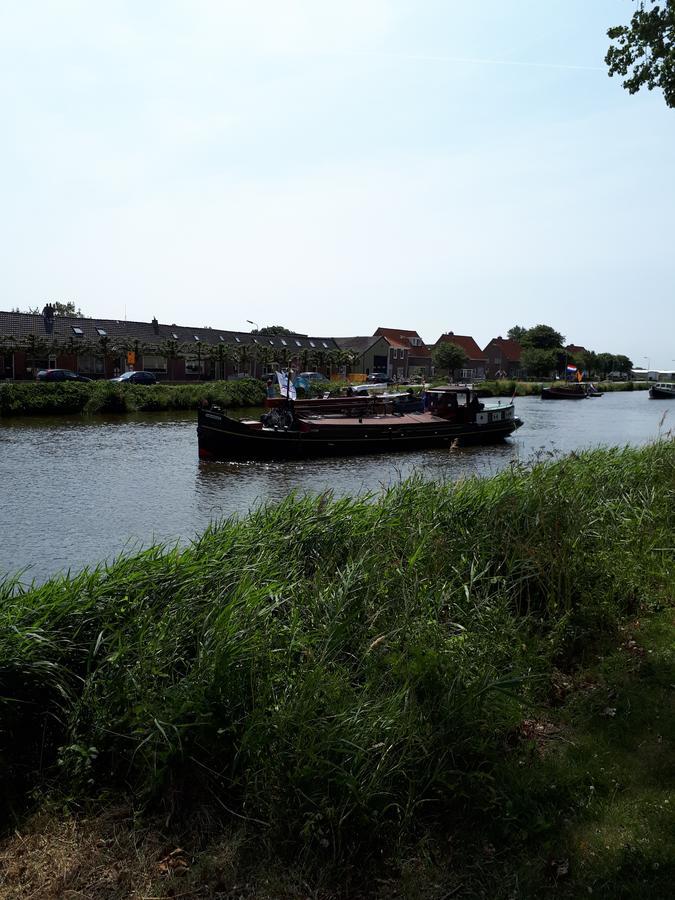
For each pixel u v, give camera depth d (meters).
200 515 13.41
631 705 4.26
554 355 98.88
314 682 3.56
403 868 3.00
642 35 9.65
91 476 17.42
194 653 4.15
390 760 3.35
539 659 4.64
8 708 3.58
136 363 49.91
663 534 7.43
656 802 3.35
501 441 26.19
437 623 4.55
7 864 3.04
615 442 26.27
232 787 3.38
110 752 3.59
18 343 43.25
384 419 24.72
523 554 5.79
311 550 5.98
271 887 2.92
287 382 24.39
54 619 4.07
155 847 3.15
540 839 3.15
